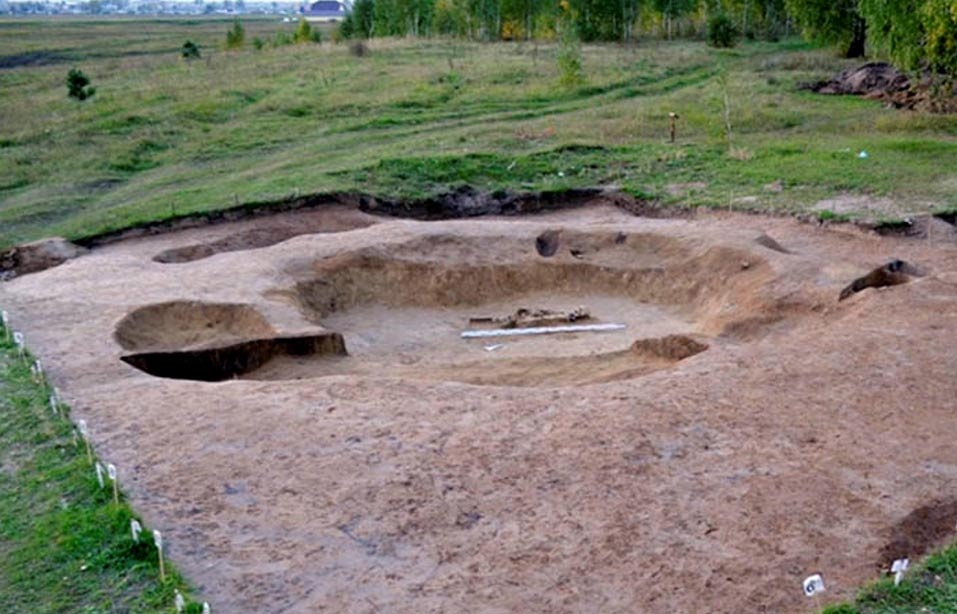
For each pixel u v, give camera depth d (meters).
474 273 19.17
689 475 9.45
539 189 24.38
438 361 15.65
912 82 34.09
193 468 9.84
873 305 14.55
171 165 28.33
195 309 15.88
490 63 43.00
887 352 12.49
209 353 14.14
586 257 20.02
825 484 9.24
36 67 56.91
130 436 10.65
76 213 23.61
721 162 25.77
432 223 21.33
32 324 14.99
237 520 8.86
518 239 20.28
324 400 11.54
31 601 7.82
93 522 8.82
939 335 13.05
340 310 18.16
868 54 44.09
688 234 19.72
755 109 32.34
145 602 7.73
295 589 7.85
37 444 10.66
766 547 8.28
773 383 11.63
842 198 21.78
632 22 57.03
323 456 10.02
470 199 24.14
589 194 24.41
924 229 19.50
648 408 10.96
